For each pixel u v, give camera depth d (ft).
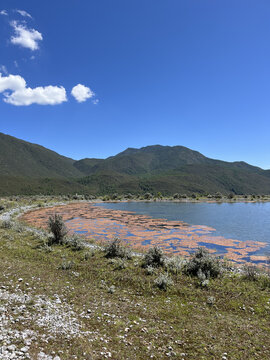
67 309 22.70
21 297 23.86
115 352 16.46
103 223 99.86
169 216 122.31
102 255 45.50
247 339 19.16
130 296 27.96
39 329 18.06
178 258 43.57
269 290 29.50
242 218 111.96
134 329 19.99
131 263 41.16
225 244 62.23
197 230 82.79
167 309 24.61
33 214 128.98
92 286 30.27
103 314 22.35
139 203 224.74
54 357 14.74
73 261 40.50
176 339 18.79
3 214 110.52
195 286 31.07
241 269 39.27
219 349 17.53
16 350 14.75
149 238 69.92
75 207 181.27
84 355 15.58
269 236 72.23
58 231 56.44
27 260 40.06
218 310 24.86
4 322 18.11
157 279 32.14
